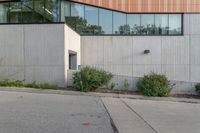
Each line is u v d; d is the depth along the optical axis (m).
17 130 9.89
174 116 14.00
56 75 23.00
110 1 28.72
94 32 28.88
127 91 22.42
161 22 28.95
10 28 23.44
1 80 22.55
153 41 28.88
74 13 28.48
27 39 23.28
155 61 28.88
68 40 24.03
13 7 25.72
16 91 19.94
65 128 10.41
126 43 28.84
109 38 28.86
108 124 11.34
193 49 28.94
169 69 28.88
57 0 25.17
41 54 23.16
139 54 28.84
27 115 12.31
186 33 28.97
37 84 22.14
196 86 22.78
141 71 28.78
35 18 25.31
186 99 20.73
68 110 13.95
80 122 11.48
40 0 25.28
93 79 21.33
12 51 23.44
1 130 9.84
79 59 28.38
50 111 13.45
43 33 23.14
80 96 19.39
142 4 28.81
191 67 28.95
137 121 12.28
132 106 16.44
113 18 28.84
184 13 28.89
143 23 28.91
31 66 23.23
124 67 28.86
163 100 20.09
